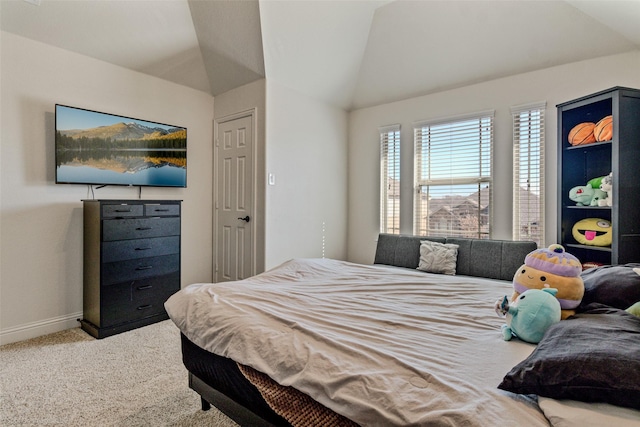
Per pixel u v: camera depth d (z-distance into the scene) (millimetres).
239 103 3549
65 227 2783
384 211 4133
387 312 1361
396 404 783
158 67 3285
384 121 4117
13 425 1546
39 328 2646
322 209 4031
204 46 3307
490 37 3004
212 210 3877
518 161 3193
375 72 3795
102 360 2209
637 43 2561
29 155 2594
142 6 2781
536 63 3021
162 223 3000
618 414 659
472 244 3152
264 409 1187
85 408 1681
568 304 1127
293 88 3592
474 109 3443
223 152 3746
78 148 2775
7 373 2025
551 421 684
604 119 2396
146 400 1759
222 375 1365
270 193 3369
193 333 1406
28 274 2600
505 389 775
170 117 3477
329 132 4117
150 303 2906
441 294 1636
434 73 3506
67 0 2494
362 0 3035
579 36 2707
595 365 703
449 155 3623
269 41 2988
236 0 2734
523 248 2887
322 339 1085
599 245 2438
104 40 2846
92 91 2916
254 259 3393
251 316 1309
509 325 1088
